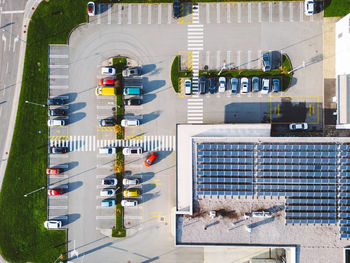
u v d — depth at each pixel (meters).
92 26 43.47
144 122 43.69
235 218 36.34
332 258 35.72
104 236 43.62
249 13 43.03
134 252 43.56
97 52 43.72
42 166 43.56
